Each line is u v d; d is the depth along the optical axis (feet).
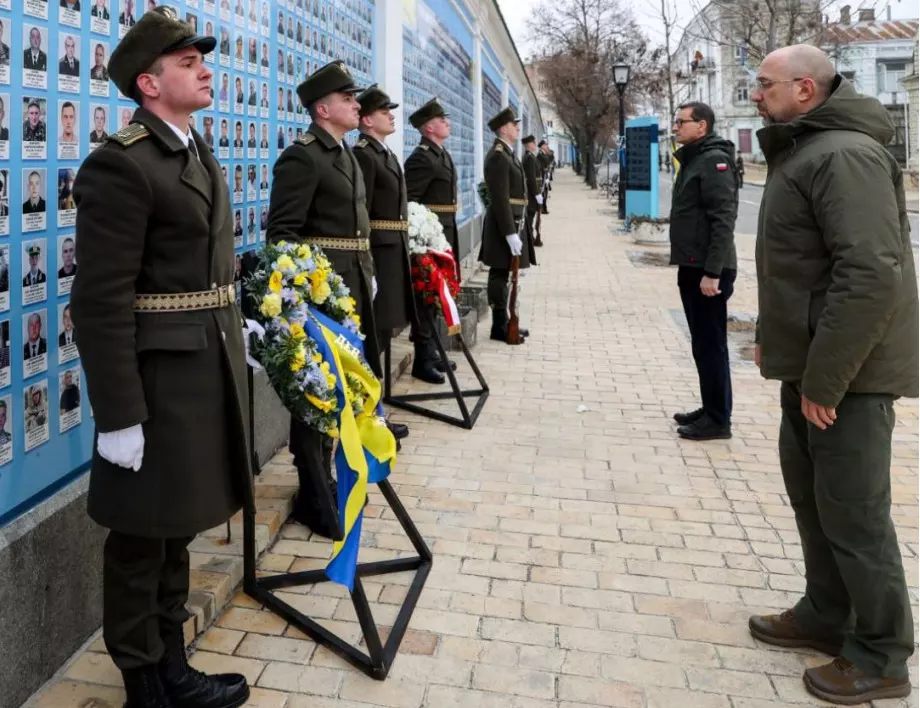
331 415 8.98
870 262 7.30
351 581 8.44
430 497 13.02
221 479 7.39
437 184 19.16
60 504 8.24
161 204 6.75
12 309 7.63
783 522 12.23
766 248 8.44
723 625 9.51
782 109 8.39
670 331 26.14
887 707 8.13
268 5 13.93
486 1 42.22
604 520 12.27
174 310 7.01
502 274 24.14
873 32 132.36
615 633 9.32
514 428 16.52
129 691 7.48
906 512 12.67
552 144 246.68
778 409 18.01
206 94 7.22
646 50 117.70
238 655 8.80
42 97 7.97
